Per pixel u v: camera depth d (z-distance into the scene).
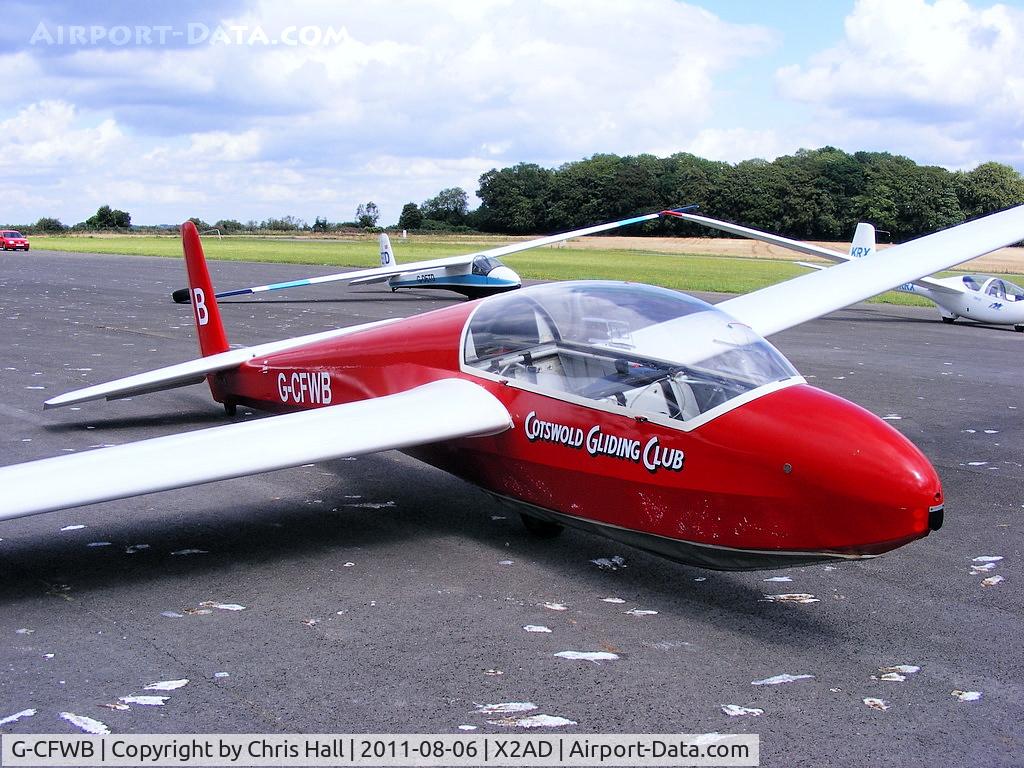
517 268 45.47
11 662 4.14
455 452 5.97
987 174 108.31
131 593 4.99
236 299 26.44
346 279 25.34
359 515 6.48
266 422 5.70
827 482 4.21
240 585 5.12
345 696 3.84
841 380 12.84
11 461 7.88
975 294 22.34
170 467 5.03
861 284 8.50
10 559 5.53
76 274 36.34
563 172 125.62
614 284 5.87
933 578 5.33
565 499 5.35
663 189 115.88
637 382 4.91
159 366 13.09
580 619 4.66
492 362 5.80
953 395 11.63
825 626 4.61
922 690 3.94
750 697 3.86
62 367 12.92
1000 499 7.00
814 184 109.56
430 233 123.00
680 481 4.68
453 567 5.43
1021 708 3.80
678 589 5.10
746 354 4.89
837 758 3.40
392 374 6.63
